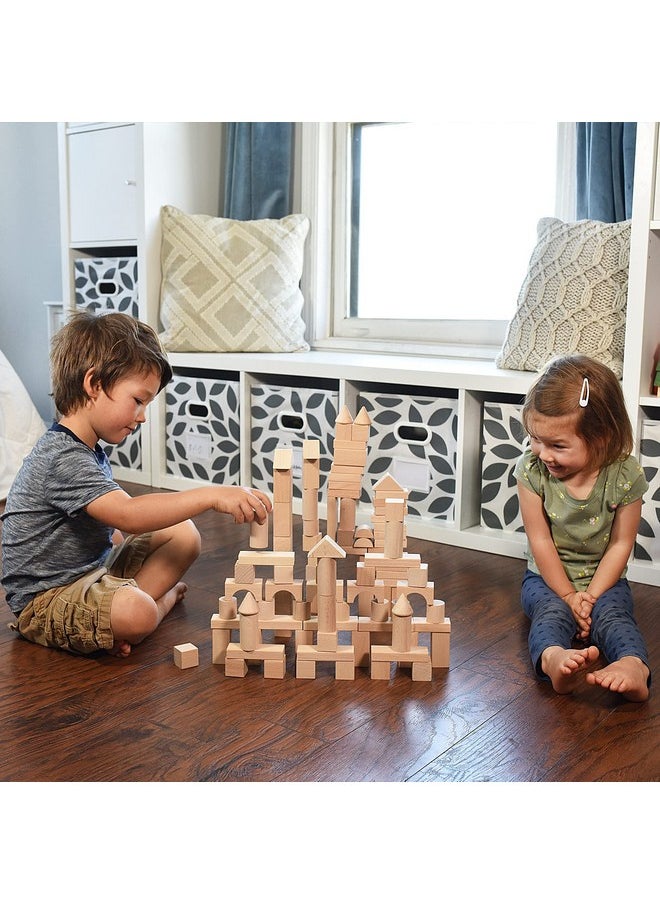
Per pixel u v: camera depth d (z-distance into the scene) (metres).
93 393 1.36
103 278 2.67
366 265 2.71
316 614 1.35
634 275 1.66
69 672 1.30
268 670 1.28
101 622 1.30
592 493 1.42
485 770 1.03
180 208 2.60
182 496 1.31
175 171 2.57
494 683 1.27
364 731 1.12
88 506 1.32
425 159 2.54
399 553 1.28
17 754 1.06
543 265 1.98
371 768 1.03
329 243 2.72
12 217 3.34
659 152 1.62
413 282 2.62
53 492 1.34
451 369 2.00
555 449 1.39
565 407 1.36
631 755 1.07
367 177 2.66
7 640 1.42
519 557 1.88
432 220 2.55
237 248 2.51
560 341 1.91
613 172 2.03
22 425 2.40
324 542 1.25
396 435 2.08
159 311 2.53
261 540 1.32
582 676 1.30
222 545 1.97
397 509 1.27
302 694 1.23
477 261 2.48
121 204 2.55
